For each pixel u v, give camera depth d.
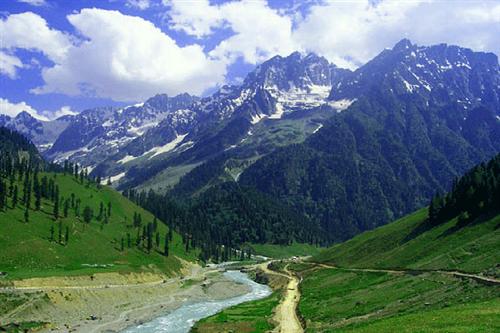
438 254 145.62
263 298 167.12
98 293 153.38
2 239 181.88
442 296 101.12
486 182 167.25
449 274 118.88
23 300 127.12
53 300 134.12
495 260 117.31
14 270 163.00
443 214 183.62
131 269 198.62
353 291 138.38
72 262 189.75
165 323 130.75
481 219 157.12
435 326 64.06
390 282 134.12
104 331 118.50
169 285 199.12
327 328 101.44
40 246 188.62
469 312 69.94
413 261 152.50
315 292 156.50
